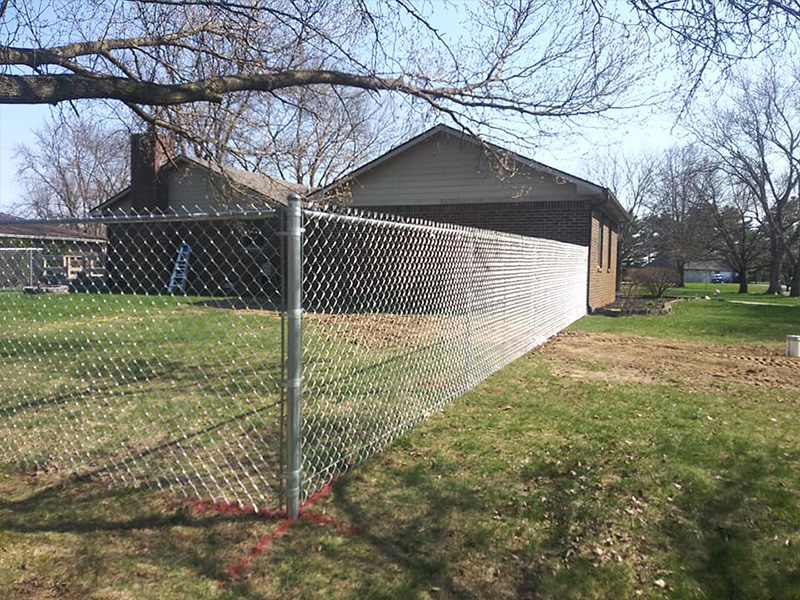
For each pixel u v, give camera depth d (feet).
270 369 21.39
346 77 18.85
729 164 107.45
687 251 138.31
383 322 22.15
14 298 19.40
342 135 65.10
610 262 65.16
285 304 9.46
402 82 19.72
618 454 13.01
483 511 10.10
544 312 30.76
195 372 20.98
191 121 23.27
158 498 10.44
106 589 7.66
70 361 22.58
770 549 8.99
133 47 17.65
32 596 7.47
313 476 10.97
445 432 14.46
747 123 99.25
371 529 9.39
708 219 129.18
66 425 14.79
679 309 60.13
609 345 30.27
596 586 8.02
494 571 8.32
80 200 146.10
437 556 8.64
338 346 21.42
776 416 16.43
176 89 15.81
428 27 20.81
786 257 134.41
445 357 19.26
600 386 19.94
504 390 19.10
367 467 12.04
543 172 45.85
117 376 20.13
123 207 67.36
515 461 12.50
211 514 9.82
